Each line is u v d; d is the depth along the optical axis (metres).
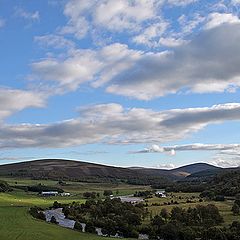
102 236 116.06
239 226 119.69
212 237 112.50
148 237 119.88
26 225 128.25
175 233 117.50
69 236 112.69
